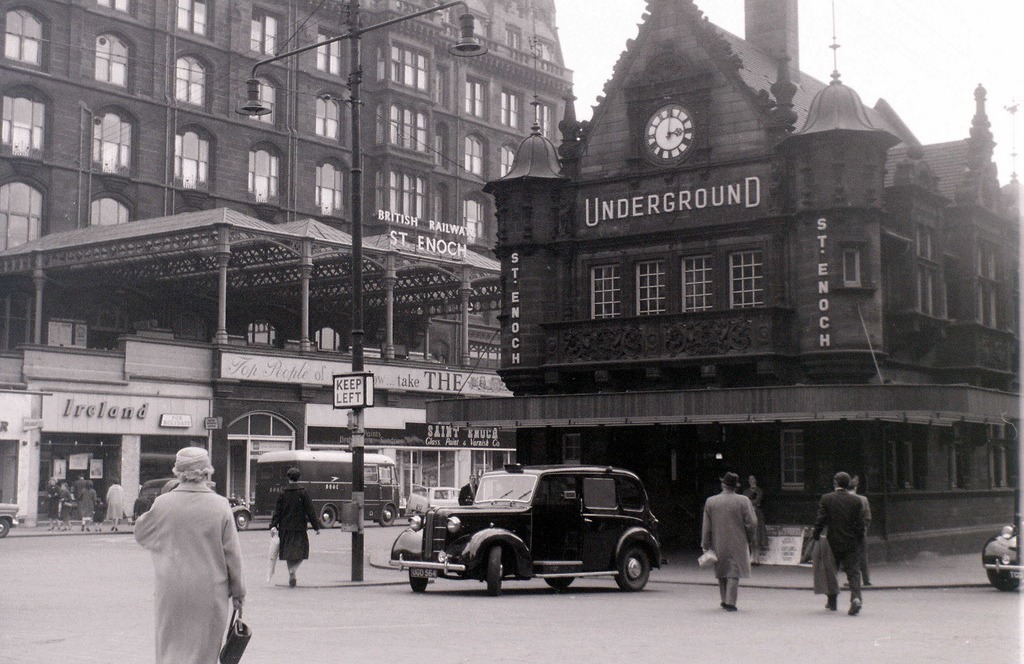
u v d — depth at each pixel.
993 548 22.03
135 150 61.41
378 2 73.44
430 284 63.31
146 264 55.53
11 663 11.91
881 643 13.88
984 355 36.03
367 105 72.00
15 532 42.38
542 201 34.38
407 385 61.16
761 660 12.37
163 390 51.53
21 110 57.78
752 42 38.34
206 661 8.12
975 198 35.84
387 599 19.48
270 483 49.28
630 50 33.47
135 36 61.56
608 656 12.61
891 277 32.53
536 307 34.12
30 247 54.84
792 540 28.36
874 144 29.83
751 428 30.14
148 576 23.61
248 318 65.06
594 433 32.78
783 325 30.00
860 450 28.77
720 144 31.70
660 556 22.05
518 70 83.44
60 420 47.84
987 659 12.53
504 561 20.47
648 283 32.91
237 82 65.62
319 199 69.62
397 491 51.44
